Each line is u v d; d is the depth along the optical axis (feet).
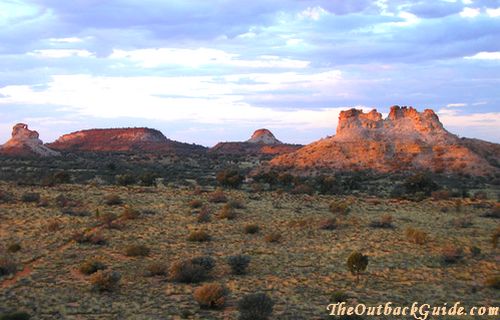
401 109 592.19
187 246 143.95
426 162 482.69
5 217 177.99
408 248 143.54
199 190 275.80
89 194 250.16
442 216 210.59
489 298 98.63
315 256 133.08
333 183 307.99
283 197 266.57
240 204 223.71
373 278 112.16
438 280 111.55
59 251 134.41
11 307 88.33
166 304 90.94
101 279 100.01
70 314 85.30
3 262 112.37
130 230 164.86
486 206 243.60
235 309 88.43
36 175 368.89
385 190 335.26
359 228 175.94
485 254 138.21
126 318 83.20
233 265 114.73
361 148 520.42
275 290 101.55
